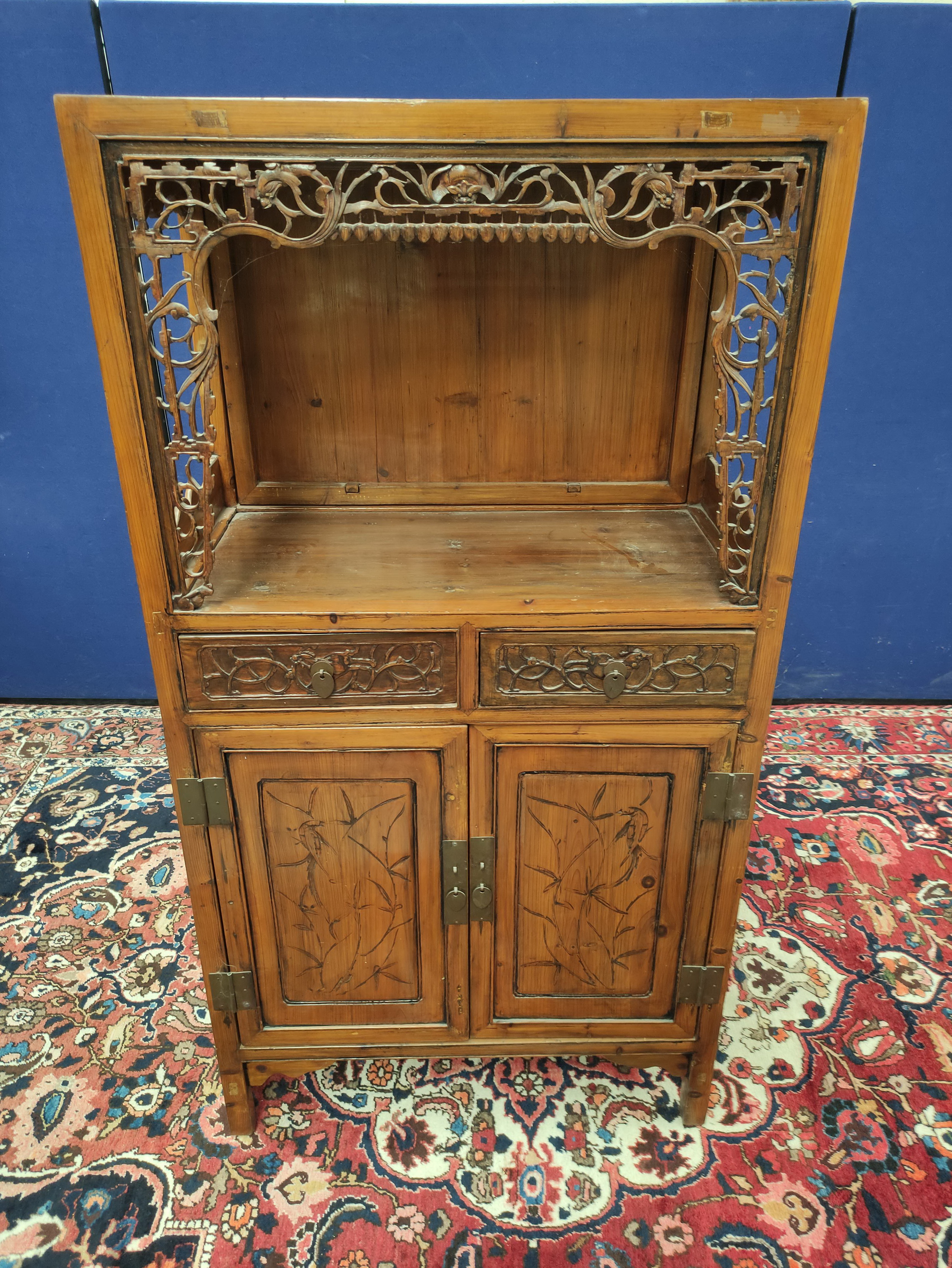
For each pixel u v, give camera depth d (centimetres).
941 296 233
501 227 106
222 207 135
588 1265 133
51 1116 156
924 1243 136
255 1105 160
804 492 117
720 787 134
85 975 186
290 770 132
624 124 100
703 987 147
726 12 202
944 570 270
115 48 204
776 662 126
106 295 105
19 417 244
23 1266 133
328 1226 139
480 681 127
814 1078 164
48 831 230
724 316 110
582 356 149
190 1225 139
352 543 145
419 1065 169
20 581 269
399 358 148
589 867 140
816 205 104
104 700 291
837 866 220
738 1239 137
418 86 208
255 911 141
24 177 215
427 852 139
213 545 121
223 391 148
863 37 204
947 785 251
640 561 139
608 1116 158
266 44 203
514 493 158
